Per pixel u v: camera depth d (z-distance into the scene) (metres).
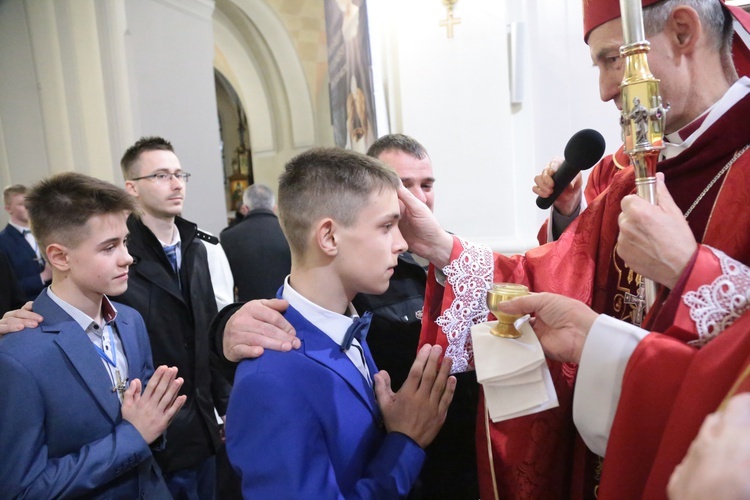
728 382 0.73
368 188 1.03
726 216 1.04
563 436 1.19
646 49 0.91
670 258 0.87
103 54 4.53
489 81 3.03
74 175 1.57
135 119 4.59
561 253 1.28
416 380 1.10
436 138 3.12
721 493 0.43
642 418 0.85
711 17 1.05
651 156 0.90
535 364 0.93
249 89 9.22
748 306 0.83
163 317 2.20
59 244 1.49
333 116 5.06
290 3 8.31
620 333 0.90
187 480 2.15
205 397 2.22
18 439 1.32
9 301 3.06
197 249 2.45
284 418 0.93
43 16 4.75
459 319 1.23
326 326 1.06
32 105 4.88
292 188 1.07
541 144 3.06
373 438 1.06
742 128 1.06
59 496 1.31
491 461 1.18
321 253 1.06
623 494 0.86
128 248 2.22
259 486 0.90
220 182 5.43
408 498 1.27
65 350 1.45
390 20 3.31
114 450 1.39
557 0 2.99
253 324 1.03
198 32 5.22
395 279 1.65
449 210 3.12
